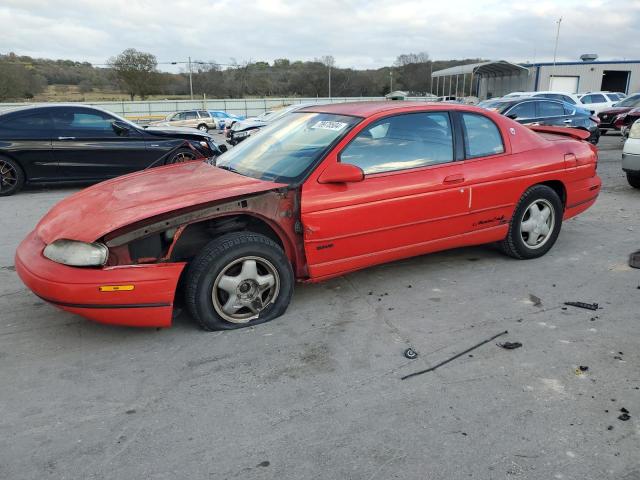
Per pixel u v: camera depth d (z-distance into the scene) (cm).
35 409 269
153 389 287
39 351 330
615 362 305
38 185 948
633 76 4178
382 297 408
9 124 855
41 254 325
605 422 251
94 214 332
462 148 427
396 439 242
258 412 265
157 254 333
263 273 359
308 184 357
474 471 221
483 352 320
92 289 306
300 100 4881
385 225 387
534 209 474
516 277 445
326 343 335
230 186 352
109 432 251
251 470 224
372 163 385
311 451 236
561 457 229
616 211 692
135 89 5538
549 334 342
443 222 417
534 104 1288
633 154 784
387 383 288
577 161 493
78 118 892
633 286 423
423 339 338
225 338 343
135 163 926
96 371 305
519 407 264
